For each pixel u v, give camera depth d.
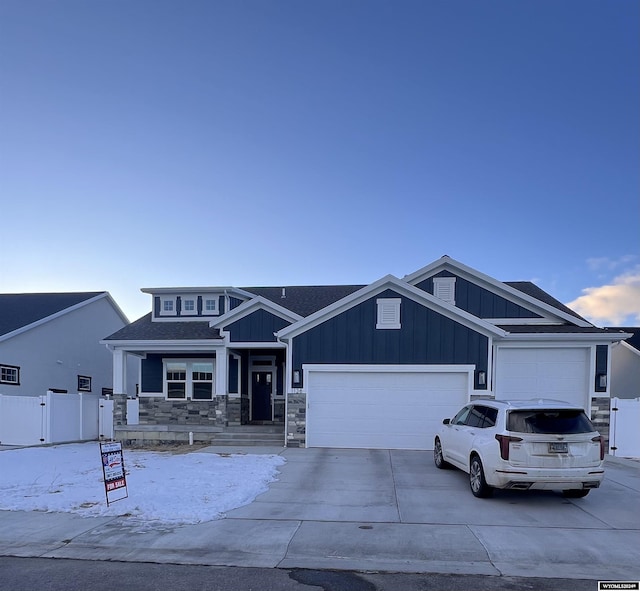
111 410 18.28
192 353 19.78
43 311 23.66
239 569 5.60
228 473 10.34
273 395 20.11
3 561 5.88
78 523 7.22
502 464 8.00
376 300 14.42
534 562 5.82
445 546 6.28
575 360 15.13
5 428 16.27
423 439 14.00
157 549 6.21
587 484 7.90
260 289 23.20
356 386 14.32
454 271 16.86
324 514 7.65
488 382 13.95
